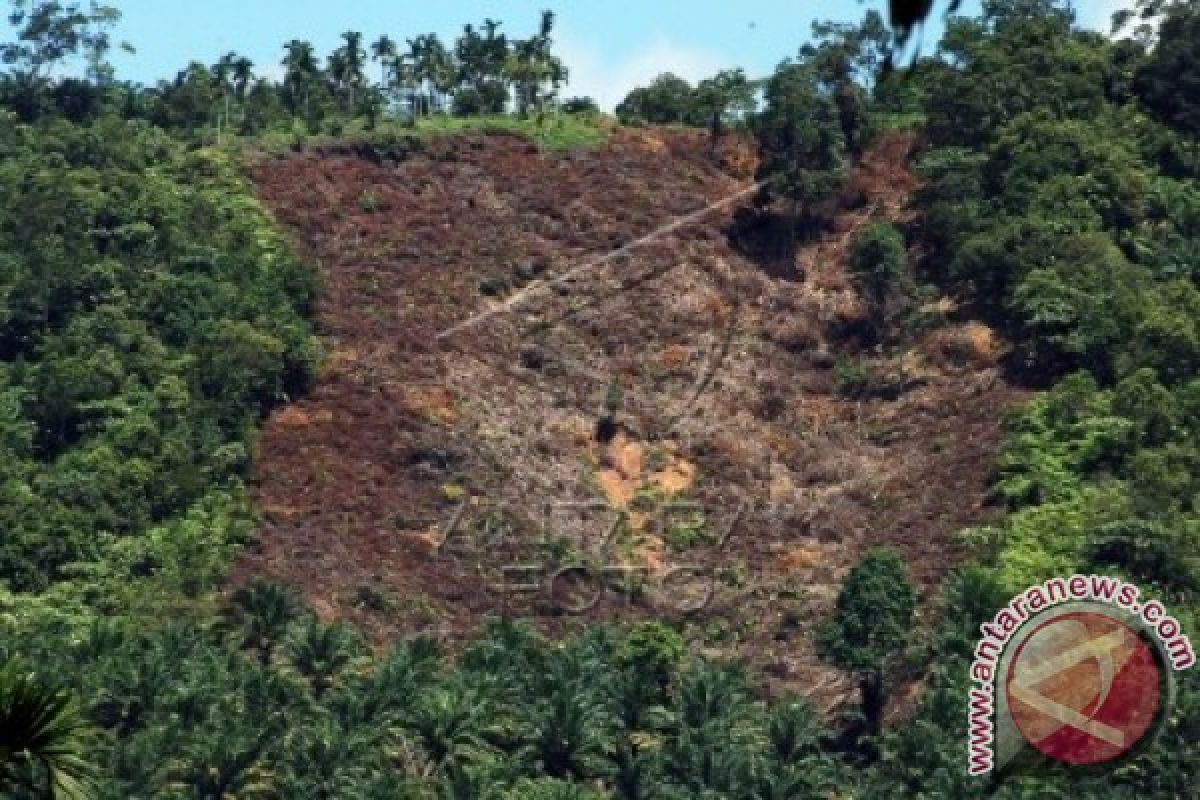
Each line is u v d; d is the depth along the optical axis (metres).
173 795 91.62
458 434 132.00
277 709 98.38
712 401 138.25
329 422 131.25
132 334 131.25
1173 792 91.06
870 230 145.88
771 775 96.75
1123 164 147.38
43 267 134.12
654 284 147.25
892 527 124.56
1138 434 122.19
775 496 130.62
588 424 136.38
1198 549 111.44
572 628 119.44
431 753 97.38
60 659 100.00
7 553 114.12
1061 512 118.25
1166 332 129.88
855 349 142.50
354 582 119.31
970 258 140.62
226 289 136.88
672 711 103.19
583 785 98.81
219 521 121.31
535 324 143.50
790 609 119.88
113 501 119.94
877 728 107.31
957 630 105.25
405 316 141.38
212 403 128.75
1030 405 129.00
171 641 103.31
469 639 117.00
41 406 125.94
